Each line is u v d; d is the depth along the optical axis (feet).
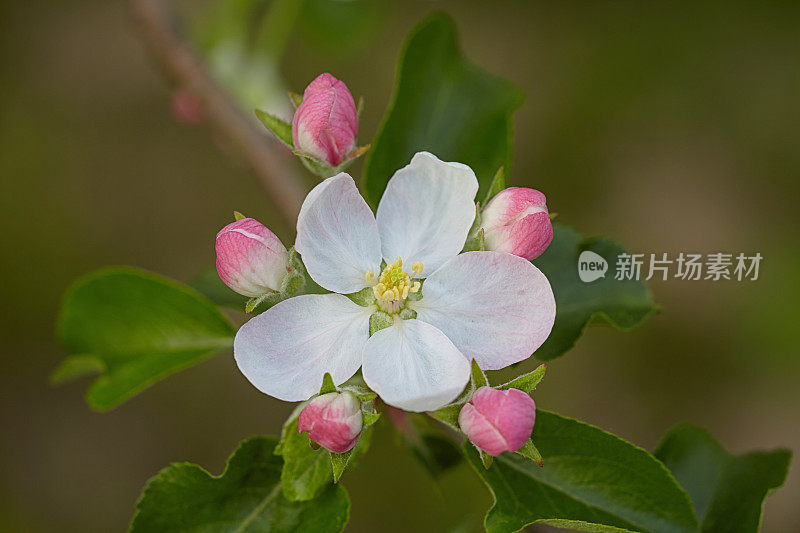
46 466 1.91
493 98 1.24
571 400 1.91
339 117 1.13
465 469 1.73
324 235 1.12
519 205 1.12
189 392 1.94
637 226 1.97
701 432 1.21
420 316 1.13
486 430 1.07
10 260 1.92
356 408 1.08
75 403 1.95
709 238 1.95
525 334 1.11
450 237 1.13
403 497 1.79
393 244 1.13
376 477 1.80
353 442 1.08
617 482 1.14
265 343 1.11
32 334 1.93
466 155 1.23
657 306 1.19
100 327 1.24
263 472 1.16
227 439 1.92
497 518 1.12
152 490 1.15
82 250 1.94
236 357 1.10
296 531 1.14
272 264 1.11
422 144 1.23
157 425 1.94
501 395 1.07
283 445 1.12
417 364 1.12
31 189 1.94
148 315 1.23
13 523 1.87
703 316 1.92
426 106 1.23
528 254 1.12
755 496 1.18
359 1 1.63
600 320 1.19
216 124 1.32
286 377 1.11
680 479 1.20
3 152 1.95
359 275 1.13
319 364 1.11
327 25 1.63
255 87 1.41
